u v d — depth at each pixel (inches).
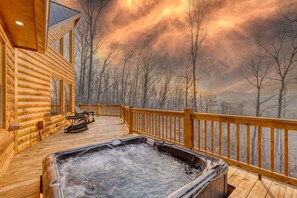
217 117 109.9
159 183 83.7
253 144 583.2
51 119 218.5
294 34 601.6
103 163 106.1
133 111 211.3
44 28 104.1
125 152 123.0
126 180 86.7
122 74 992.2
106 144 119.6
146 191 76.9
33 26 103.4
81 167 99.5
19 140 146.6
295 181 76.0
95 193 75.4
